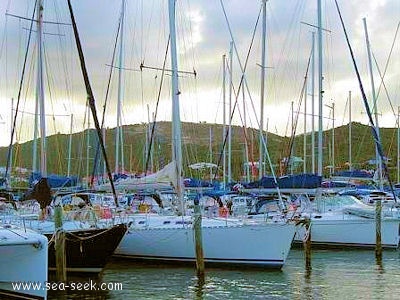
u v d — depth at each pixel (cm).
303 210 2684
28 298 1391
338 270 2100
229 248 1997
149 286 1730
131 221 2009
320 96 2800
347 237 2659
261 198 2583
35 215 1998
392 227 2675
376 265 2231
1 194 2123
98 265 1812
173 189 2138
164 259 2055
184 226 2025
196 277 1859
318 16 2902
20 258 1391
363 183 4006
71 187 2277
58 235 1642
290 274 1980
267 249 1983
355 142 7725
